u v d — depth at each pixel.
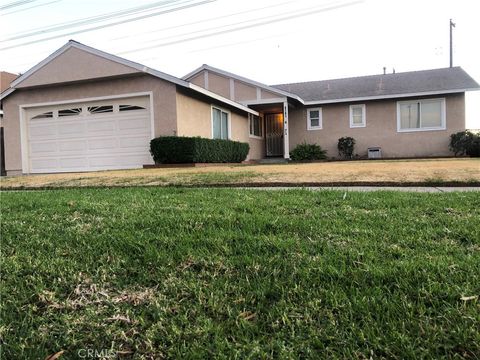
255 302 1.93
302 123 18.55
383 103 17.44
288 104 17.14
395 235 2.74
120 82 11.91
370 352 1.51
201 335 1.70
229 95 16.75
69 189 6.89
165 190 5.79
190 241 2.76
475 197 4.11
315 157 17.19
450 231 2.77
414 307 1.75
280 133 19.17
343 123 17.94
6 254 2.77
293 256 2.40
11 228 3.39
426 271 2.07
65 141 12.65
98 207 4.16
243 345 1.60
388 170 7.41
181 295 2.04
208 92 12.47
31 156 13.04
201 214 3.56
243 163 14.59
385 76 19.80
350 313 1.75
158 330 1.75
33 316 1.95
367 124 17.66
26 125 13.01
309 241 2.67
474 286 1.89
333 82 20.34
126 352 1.64
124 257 2.56
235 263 2.36
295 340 1.61
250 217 3.36
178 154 10.91
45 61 12.34
